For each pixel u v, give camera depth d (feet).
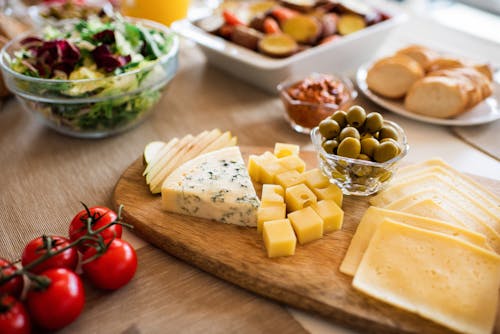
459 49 6.56
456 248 3.05
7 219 3.60
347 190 3.80
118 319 2.84
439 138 4.74
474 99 4.77
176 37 5.06
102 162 4.33
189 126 4.93
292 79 5.07
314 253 3.21
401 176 3.98
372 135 3.67
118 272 2.87
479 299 2.76
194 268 3.25
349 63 5.96
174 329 2.79
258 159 3.94
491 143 4.62
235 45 5.51
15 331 2.43
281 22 5.83
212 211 3.46
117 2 6.81
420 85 4.78
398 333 2.73
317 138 3.85
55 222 3.59
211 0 8.02
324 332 2.86
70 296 2.60
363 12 6.07
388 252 3.05
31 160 4.33
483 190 3.81
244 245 3.26
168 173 3.81
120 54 4.44
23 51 4.41
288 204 3.60
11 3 6.67
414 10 7.86
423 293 2.81
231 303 2.99
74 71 4.31
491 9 7.59
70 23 5.41
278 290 2.94
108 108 4.28
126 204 3.63
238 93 5.64
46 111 4.24
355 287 2.85
